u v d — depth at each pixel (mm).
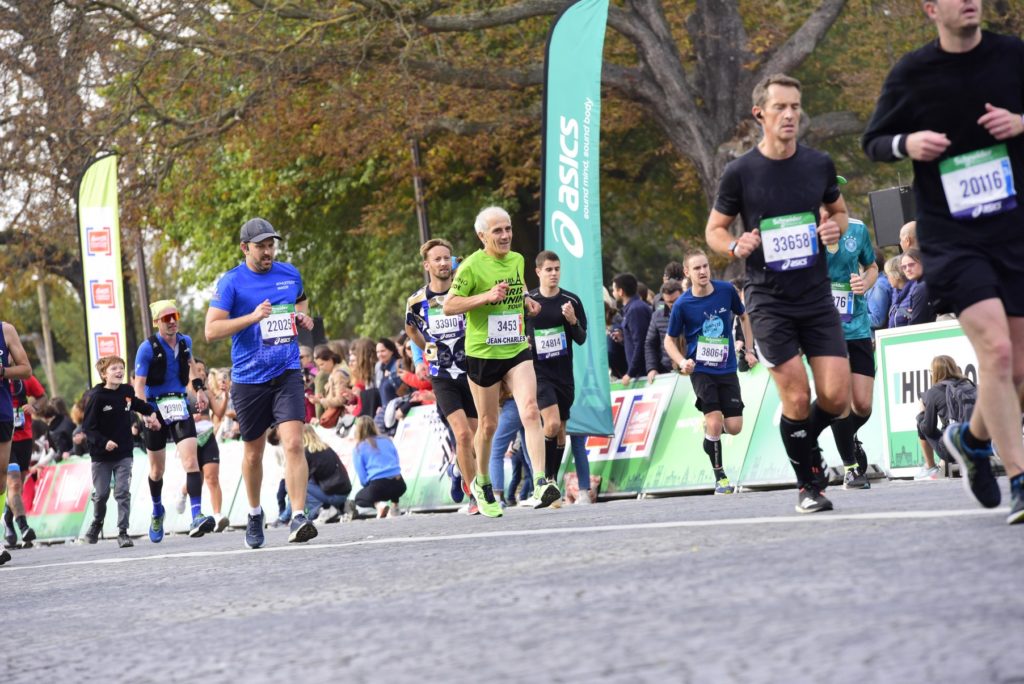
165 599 12023
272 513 32531
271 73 46719
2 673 8180
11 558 25766
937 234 10086
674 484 25344
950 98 9953
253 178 58062
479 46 51656
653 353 26266
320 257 61125
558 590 8805
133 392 28625
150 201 49406
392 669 6500
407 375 29984
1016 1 49094
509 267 18984
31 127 47625
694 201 58156
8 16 46438
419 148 54250
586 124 26359
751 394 24344
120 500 28109
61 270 66812
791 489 21547
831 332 12570
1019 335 10141
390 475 28734
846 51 53812
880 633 5902
